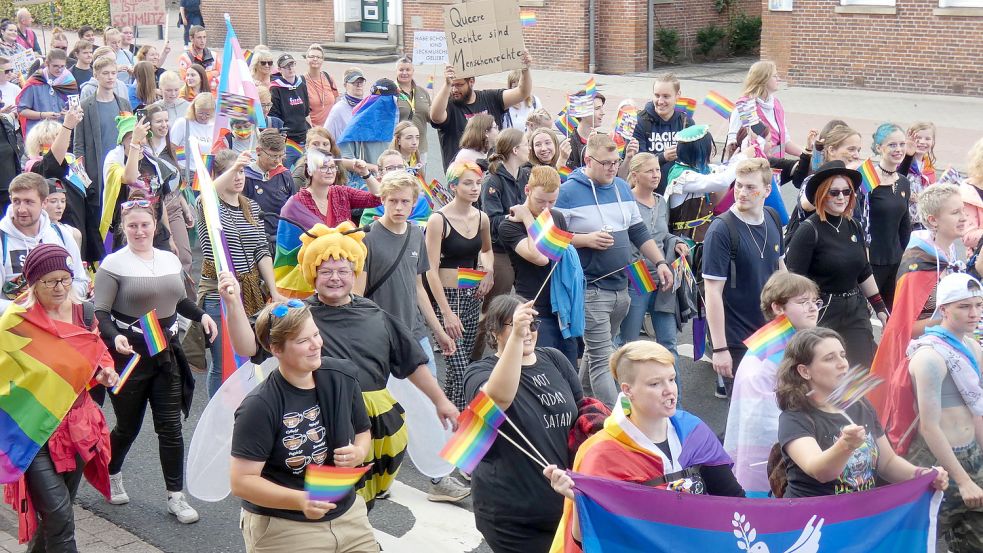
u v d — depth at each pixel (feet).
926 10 65.51
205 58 55.77
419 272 22.30
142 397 20.51
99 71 34.78
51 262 17.31
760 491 17.58
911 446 17.57
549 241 17.67
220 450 17.75
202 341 24.40
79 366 17.52
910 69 67.00
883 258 26.37
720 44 87.10
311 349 14.16
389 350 17.93
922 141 28.40
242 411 14.23
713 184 26.48
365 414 15.29
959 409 17.26
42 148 30.45
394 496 21.99
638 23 78.33
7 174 33.22
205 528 20.58
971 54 64.39
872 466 15.35
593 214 23.43
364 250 18.17
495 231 24.75
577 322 22.30
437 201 29.81
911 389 17.39
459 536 20.16
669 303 24.71
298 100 43.27
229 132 30.27
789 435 15.11
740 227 22.09
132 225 19.98
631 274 23.72
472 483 16.11
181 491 21.03
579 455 14.58
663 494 13.88
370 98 35.04
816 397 15.26
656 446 14.25
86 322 18.63
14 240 21.65
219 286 17.70
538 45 81.66
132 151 29.58
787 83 72.33
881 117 59.47
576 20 78.84
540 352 16.39
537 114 32.86
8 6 117.29
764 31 73.36
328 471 14.28
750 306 22.30
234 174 23.40
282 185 28.27
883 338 21.68
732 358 22.61
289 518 14.52
